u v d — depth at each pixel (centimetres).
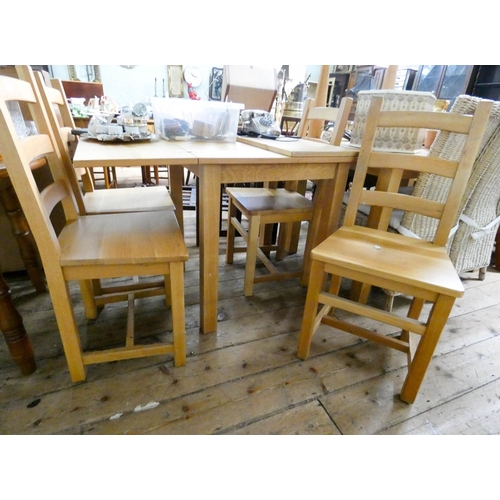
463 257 164
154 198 144
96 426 91
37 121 100
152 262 91
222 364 115
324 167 130
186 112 138
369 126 115
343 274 100
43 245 83
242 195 166
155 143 124
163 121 134
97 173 421
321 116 177
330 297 106
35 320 132
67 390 101
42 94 105
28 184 76
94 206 131
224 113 141
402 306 160
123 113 139
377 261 97
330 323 121
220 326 135
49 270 86
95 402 98
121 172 447
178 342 108
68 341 97
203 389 104
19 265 158
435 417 100
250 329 134
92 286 130
